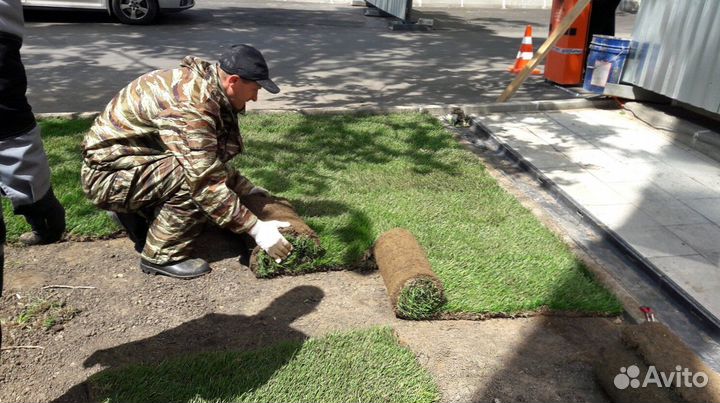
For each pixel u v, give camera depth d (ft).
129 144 10.85
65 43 32.63
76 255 12.39
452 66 32.32
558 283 11.81
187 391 8.62
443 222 14.05
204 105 9.95
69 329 10.07
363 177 16.38
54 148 17.06
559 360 9.96
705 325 11.00
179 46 33.42
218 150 11.25
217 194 9.75
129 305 10.82
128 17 38.93
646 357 8.62
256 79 10.08
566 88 27.61
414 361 9.48
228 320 10.54
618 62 23.53
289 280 11.91
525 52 30.94
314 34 40.04
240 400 8.51
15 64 6.63
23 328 10.01
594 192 16.08
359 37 39.96
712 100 19.12
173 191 11.02
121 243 12.98
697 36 19.71
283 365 9.22
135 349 9.65
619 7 62.44
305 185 15.62
